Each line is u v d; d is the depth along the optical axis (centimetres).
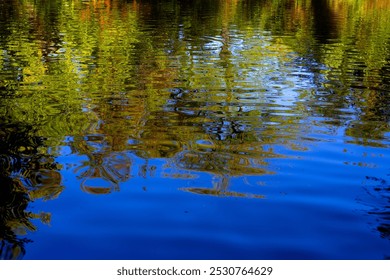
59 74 1011
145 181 464
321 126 668
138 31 1684
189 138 605
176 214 397
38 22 1892
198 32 1691
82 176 477
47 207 411
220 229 373
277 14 2470
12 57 1183
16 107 753
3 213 399
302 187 454
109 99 811
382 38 1650
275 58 1243
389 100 838
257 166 508
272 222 385
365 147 576
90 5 2633
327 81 991
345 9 2859
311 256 340
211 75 1023
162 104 781
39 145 574
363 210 407
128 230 372
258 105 785
